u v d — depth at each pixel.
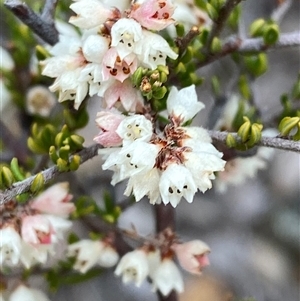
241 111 0.14
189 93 0.12
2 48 0.15
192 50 0.12
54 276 0.15
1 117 0.16
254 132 0.11
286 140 0.11
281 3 0.14
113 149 0.11
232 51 0.13
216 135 0.12
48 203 0.12
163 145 0.11
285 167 0.27
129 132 0.11
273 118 0.14
